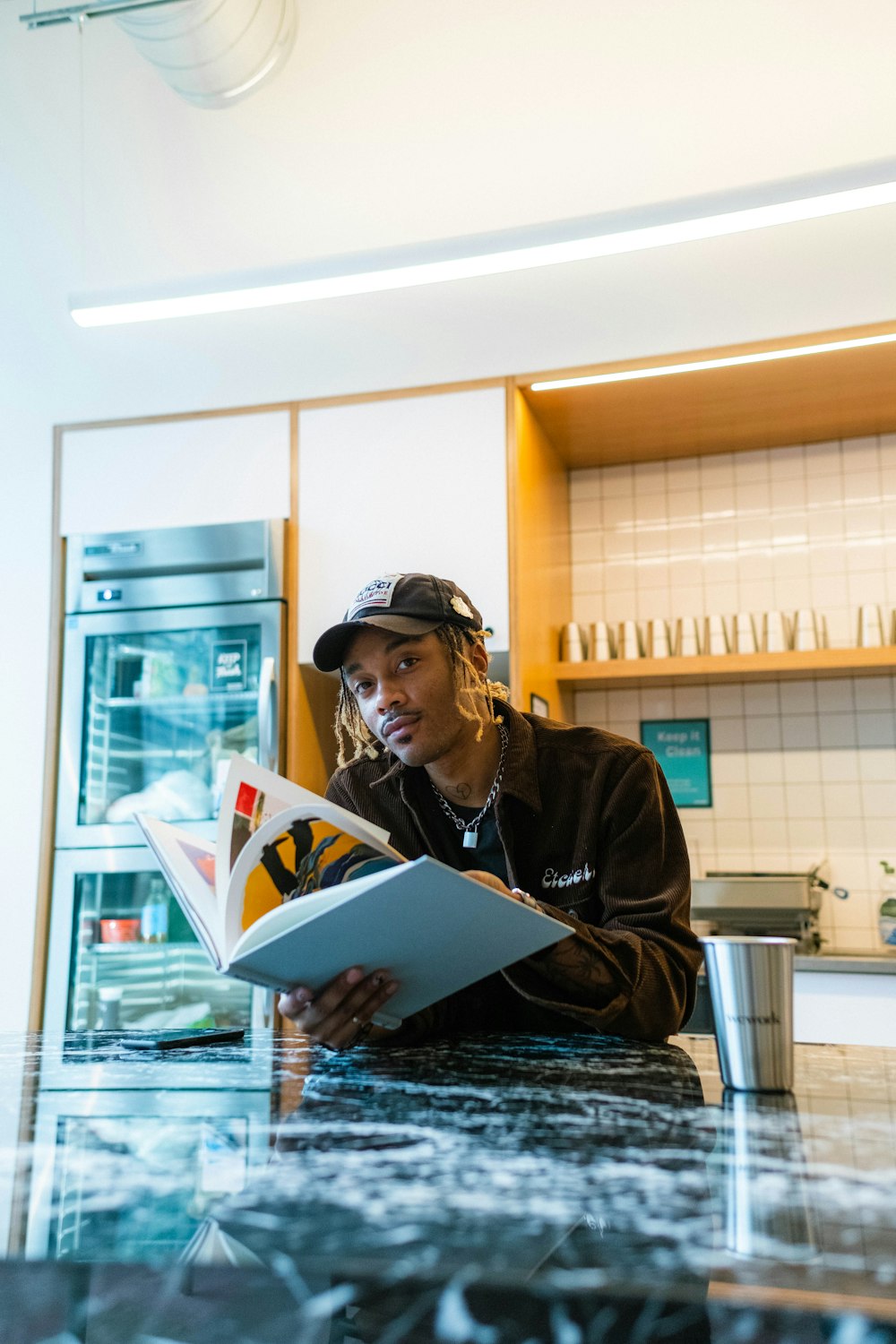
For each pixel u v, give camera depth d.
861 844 3.06
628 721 3.32
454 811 1.46
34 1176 0.59
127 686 3.09
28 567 3.14
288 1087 0.87
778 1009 0.82
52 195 3.18
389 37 2.95
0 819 3.01
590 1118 0.72
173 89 2.96
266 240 3.04
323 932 0.87
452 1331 0.43
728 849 3.17
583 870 1.35
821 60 2.64
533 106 2.85
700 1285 0.42
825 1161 0.60
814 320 2.67
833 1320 0.41
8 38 3.22
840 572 3.19
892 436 3.20
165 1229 0.49
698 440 3.25
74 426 3.20
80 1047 1.16
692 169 2.74
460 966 0.97
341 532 2.95
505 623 2.79
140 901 2.93
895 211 2.57
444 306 2.90
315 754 2.99
